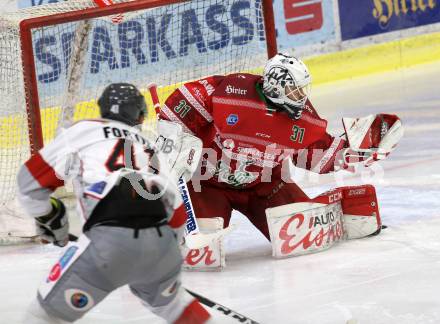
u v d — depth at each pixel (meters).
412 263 11.74
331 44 28.48
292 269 11.91
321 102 25.97
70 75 17.72
